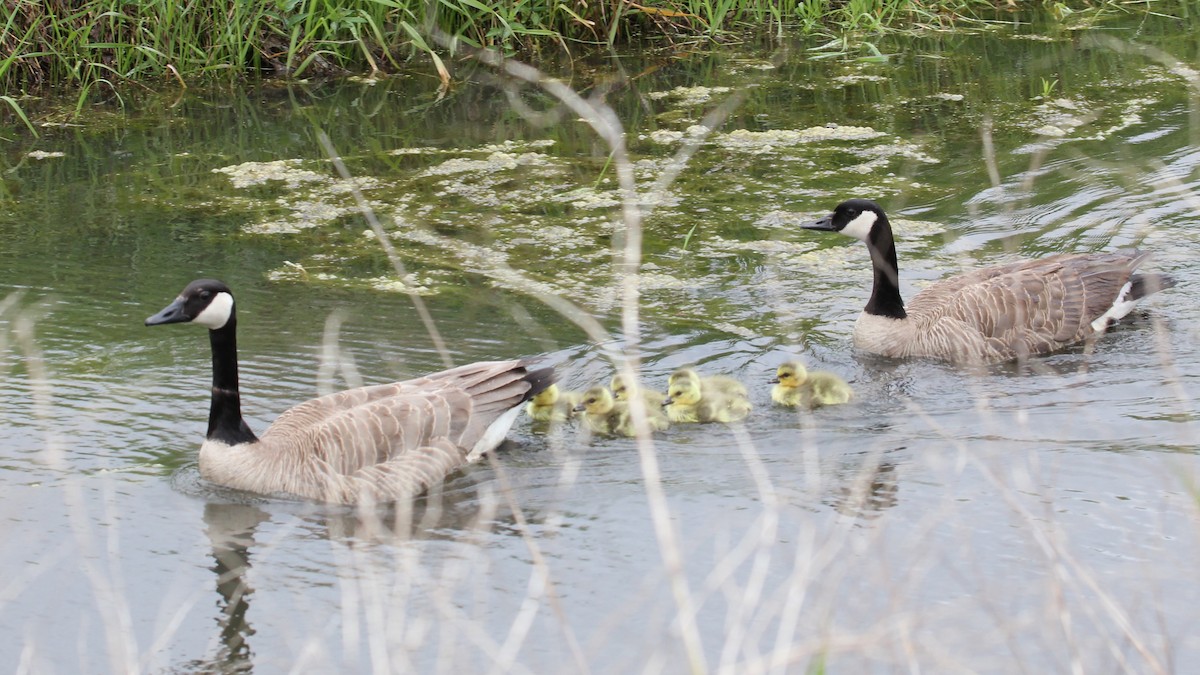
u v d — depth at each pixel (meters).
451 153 19.09
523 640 8.45
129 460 11.09
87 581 9.40
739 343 13.10
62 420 11.76
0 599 9.21
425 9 21.23
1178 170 16.97
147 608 9.05
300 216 16.88
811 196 16.91
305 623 8.80
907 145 18.56
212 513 10.27
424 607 8.89
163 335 13.50
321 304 14.14
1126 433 10.91
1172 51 22.08
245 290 14.55
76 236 16.30
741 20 24.56
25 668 8.41
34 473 10.85
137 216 16.97
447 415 10.76
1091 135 18.44
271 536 9.92
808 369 12.54
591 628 8.59
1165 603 8.55
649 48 23.38
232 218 16.84
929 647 8.17
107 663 8.49
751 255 15.27
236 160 19.06
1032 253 15.05
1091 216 15.91
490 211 16.84
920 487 10.20
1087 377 12.18
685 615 6.82
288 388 12.27
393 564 9.47
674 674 8.10
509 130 20.08
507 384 11.17
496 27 22.38
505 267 14.98
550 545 9.63
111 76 21.83
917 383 12.25
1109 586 8.77
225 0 21.95
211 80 22.09
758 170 17.89
